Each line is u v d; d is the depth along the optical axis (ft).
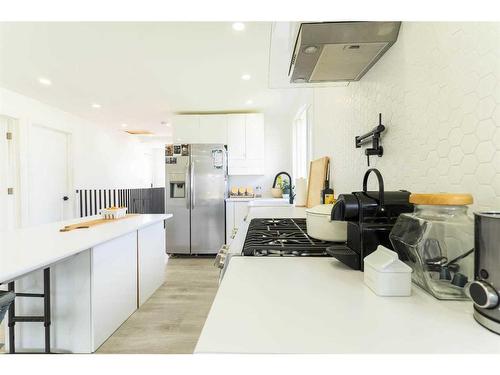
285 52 4.29
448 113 2.45
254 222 5.19
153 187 25.58
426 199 1.98
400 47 3.19
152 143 23.81
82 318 5.64
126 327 6.69
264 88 11.44
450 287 1.92
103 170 17.61
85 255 5.66
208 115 14.85
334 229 3.23
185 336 6.29
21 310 5.76
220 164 13.82
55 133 13.75
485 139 2.06
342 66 4.02
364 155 4.59
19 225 11.49
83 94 11.80
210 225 13.70
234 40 7.49
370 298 1.92
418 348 1.32
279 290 2.06
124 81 10.45
